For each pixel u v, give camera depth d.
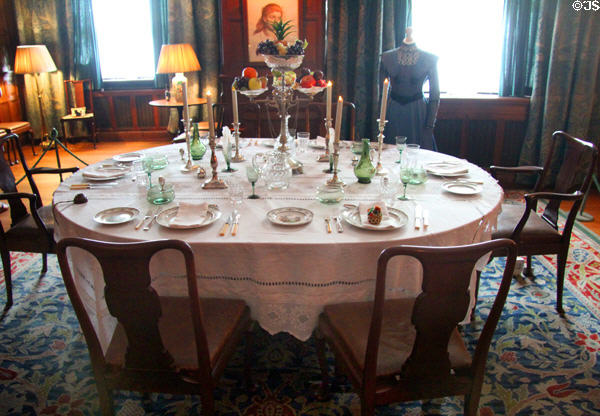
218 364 1.45
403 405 1.77
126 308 1.26
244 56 4.12
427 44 4.60
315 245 1.51
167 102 4.94
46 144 5.73
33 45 5.25
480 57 4.57
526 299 2.48
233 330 1.54
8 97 5.66
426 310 1.23
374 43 4.43
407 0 4.38
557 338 2.16
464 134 4.52
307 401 1.79
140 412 1.74
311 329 1.67
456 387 1.40
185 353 1.43
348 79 4.61
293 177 2.23
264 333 2.18
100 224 1.67
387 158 2.58
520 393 1.82
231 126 4.24
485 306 2.42
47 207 2.57
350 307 1.60
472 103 4.39
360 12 4.32
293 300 1.60
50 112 5.97
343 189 2.04
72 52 5.75
